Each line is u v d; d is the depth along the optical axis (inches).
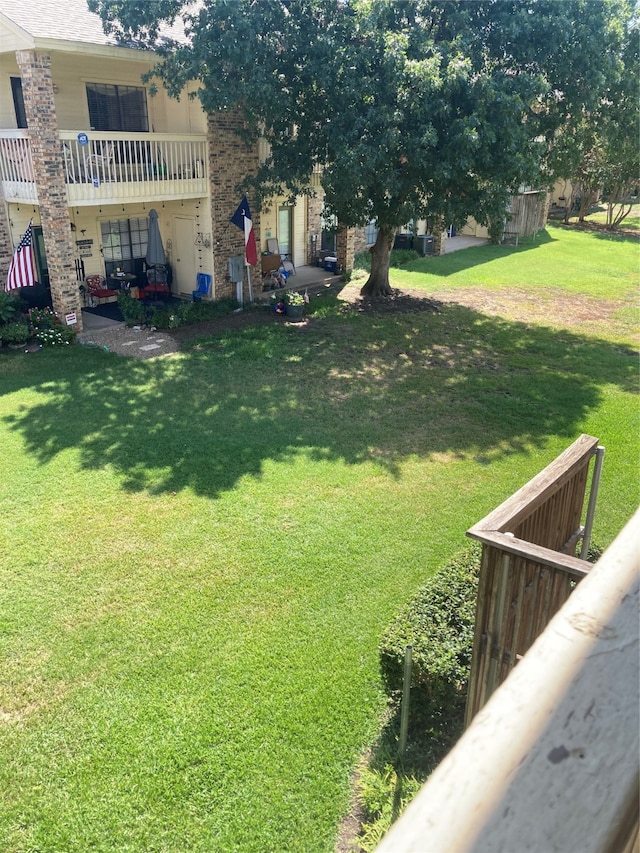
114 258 746.2
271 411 462.9
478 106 555.5
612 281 927.7
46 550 304.7
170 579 287.0
